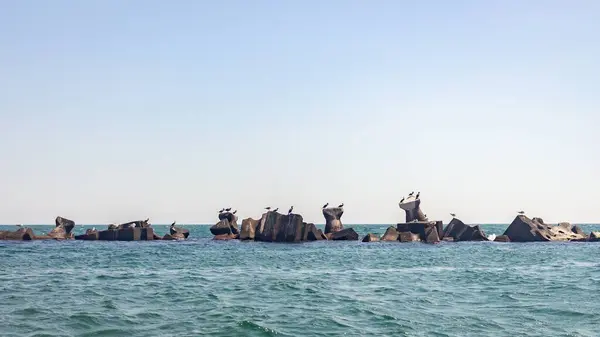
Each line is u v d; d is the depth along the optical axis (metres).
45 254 65.19
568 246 84.25
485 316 26.95
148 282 39.16
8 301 30.00
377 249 76.19
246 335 22.52
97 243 89.19
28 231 95.56
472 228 94.62
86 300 30.59
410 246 82.75
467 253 69.62
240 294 33.28
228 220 103.12
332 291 34.94
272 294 33.41
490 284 39.00
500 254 68.12
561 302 31.00
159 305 29.14
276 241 91.12
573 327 24.62
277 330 23.45
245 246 82.56
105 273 45.22
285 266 52.16
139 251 71.38
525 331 23.84
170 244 86.94
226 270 48.19
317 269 49.44
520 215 95.69
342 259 60.34
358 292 34.66
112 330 23.23
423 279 41.94
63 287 36.16
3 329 23.20
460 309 28.81
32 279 40.50
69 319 25.16
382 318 26.25
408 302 30.91
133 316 26.08
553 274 45.56
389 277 43.25
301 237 91.75
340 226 98.00
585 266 53.19
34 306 28.39
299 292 34.31
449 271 48.09
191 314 26.66
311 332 23.27
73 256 62.59
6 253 66.44
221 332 22.94
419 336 22.86
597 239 94.69
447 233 95.50
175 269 48.97
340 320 25.70
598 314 27.47
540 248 79.81
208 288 35.91
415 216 93.75
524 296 33.28
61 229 100.44
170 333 22.75
